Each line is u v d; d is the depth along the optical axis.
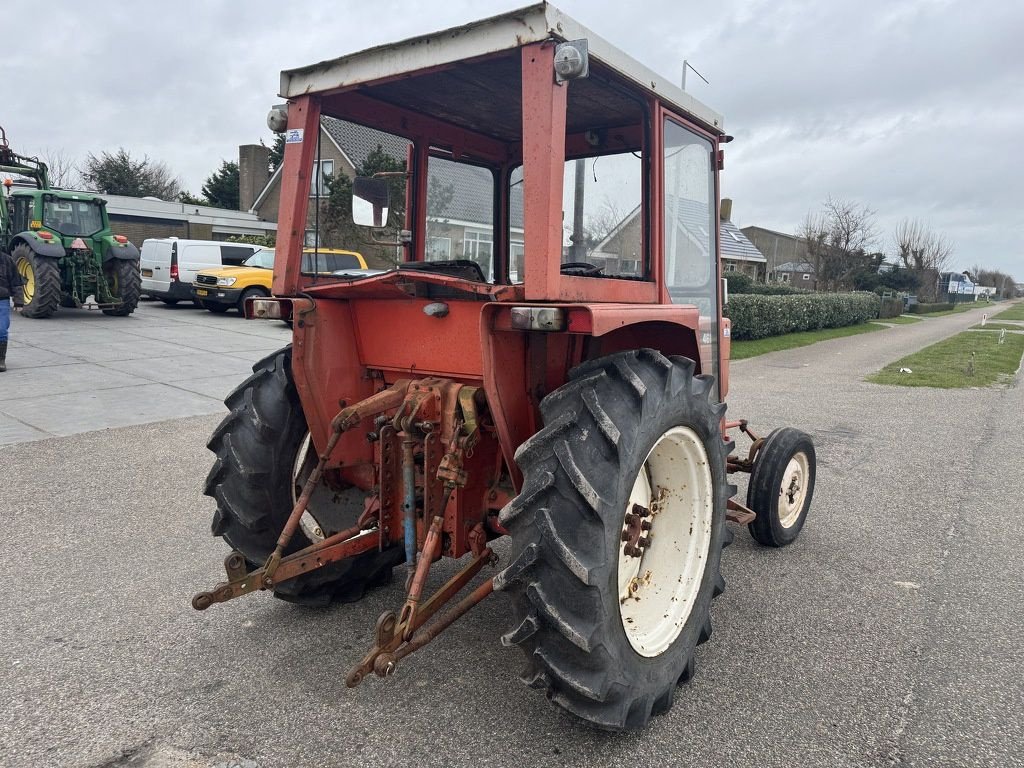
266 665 3.08
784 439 4.36
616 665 2.39
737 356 16.34
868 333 25.12
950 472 6.37
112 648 3.21
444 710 2.77
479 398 2.83
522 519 2.34
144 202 33.53
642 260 3.27
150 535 4.57
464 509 2.94
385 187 3.65
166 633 3.36
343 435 3.25
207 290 17.20
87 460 6.16
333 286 3.00
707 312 4.02
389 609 3.63
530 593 2.28
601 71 2.80
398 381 3.09
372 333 3.18
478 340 2.83
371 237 3.61
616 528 2.35
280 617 3.53
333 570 3.49
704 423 2.87
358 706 2.79
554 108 2.41
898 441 7.60
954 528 4.91
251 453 3.19
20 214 15.57
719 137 3.97
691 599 2.92
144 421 7.50
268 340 13.66
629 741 2.60
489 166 4.20
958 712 2.81
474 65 3.00
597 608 2.28
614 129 3.51
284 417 3.22
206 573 4.02
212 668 3.06
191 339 13.35
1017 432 8.12
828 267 34.81
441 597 2.71
